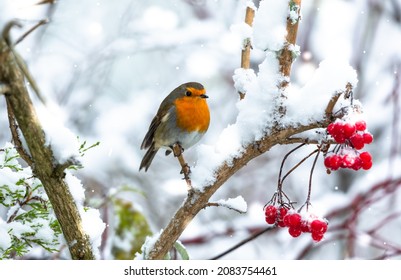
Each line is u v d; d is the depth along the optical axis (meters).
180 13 9.99
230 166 3.28
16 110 2.73
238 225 7.82
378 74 9.27
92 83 9.07
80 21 9.16
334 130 3.08
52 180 2.91
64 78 8.91
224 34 9.22
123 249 4.92
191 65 9.44
